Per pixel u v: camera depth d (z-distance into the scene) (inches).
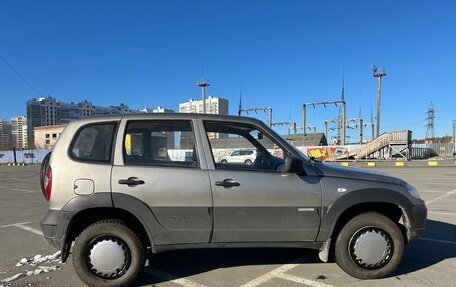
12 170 1537.9
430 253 231.3
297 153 191.0
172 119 187.0
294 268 204.8
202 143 184.7
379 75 1887.3
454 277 189.9
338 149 1815.9
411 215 189.0
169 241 178.4
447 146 2164.1
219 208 178.7
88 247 175.5
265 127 191.5
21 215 390.3
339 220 190.5
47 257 232.2
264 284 183.0
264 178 181.8
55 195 175.2
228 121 189.8
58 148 179.9
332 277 190.5
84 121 184.2
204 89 1910.7
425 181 703.1
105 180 175.5
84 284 186.4
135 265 177.3
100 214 182.9
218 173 180.7
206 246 181.3
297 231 182.5
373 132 2682.1
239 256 227.6
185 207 177.5
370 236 185.2
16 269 211.3
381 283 181.9
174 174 178.7
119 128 183.2
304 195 181.9
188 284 184.5
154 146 183.6
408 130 1711.4
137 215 174.9
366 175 191.5
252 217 180.1
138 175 177.0
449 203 426.0
